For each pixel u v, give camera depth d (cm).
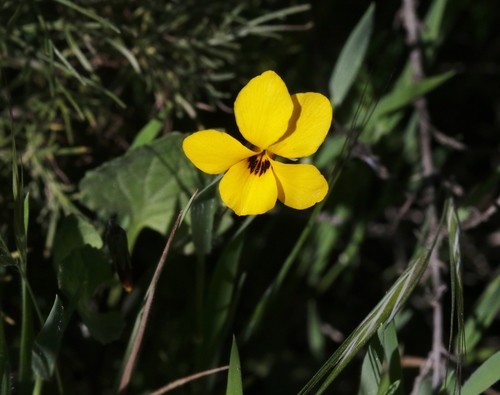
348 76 50
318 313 60
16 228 45
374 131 55
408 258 60
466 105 64
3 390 45
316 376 43
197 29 52
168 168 48
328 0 57
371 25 50
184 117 54
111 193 48
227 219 48
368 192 59
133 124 53
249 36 54
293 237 58
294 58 57
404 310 52
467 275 60
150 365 54
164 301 56
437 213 55
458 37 62
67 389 52
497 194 60
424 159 54
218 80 53
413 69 55
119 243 45
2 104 51
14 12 50
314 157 54
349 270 58
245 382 53
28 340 46
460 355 44
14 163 44
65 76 51
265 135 43
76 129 52
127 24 51
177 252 49
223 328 49
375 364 45
